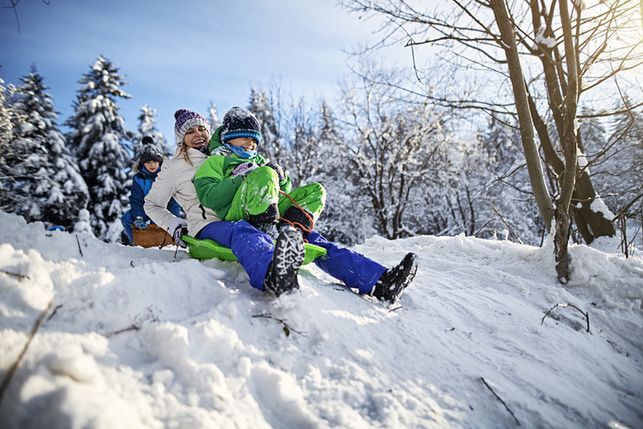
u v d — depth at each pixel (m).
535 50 4.28
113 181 18.20
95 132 18.62
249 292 2.00
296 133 18.17
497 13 3.59
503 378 1.85
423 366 1.81
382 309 2.20
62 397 0.95
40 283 1.47
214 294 1.89
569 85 3.16
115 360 1.28
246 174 2.27
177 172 2.62
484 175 15.33
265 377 1.45
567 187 3.17
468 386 1.74
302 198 2.55
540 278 3.14
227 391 1.32
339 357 1.69
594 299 2.92
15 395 0.96
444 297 2.62
